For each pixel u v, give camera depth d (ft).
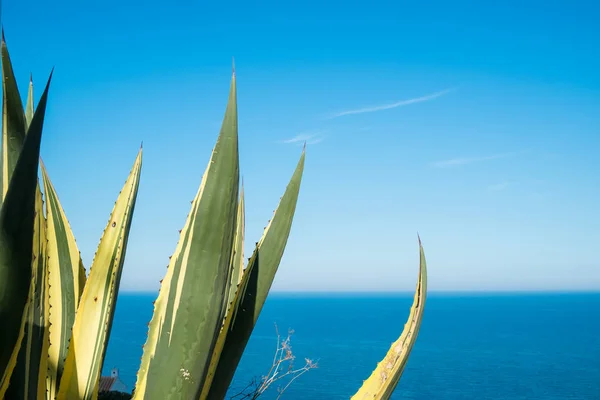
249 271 4.82
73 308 5.37
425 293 5.23
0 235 3.28
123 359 341.21
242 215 5.74
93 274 4.89
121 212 5.00
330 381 368.68
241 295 4.98
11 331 3.43
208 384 4.58
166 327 4.34
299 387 342.64
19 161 3.20
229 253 4.42
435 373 479.41
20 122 4.39
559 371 489.26
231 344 4.92
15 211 3.27
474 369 499.10
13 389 4.09
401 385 426.92
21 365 4.13
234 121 4.36
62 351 5.23
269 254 5.11
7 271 3.34
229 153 4.36
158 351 4.32
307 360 11.12
